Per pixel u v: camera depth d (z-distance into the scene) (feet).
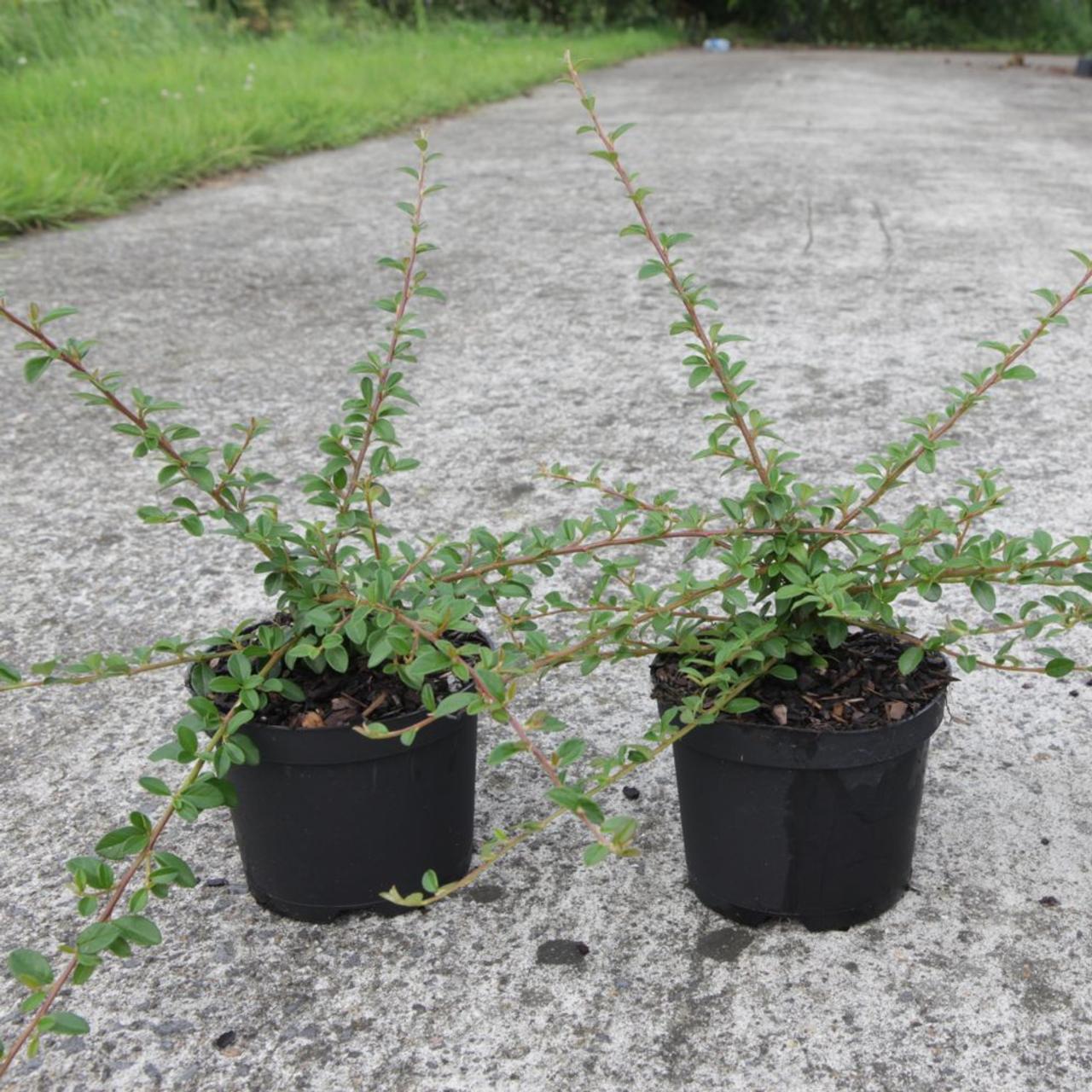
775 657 6.22
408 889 6.70
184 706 8.70
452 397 14.26
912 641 6.42
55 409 14.14
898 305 17.33
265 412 13.88
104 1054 5.92
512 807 7.65
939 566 6.13
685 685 6.45
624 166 28.19
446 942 6.57
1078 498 11.30
